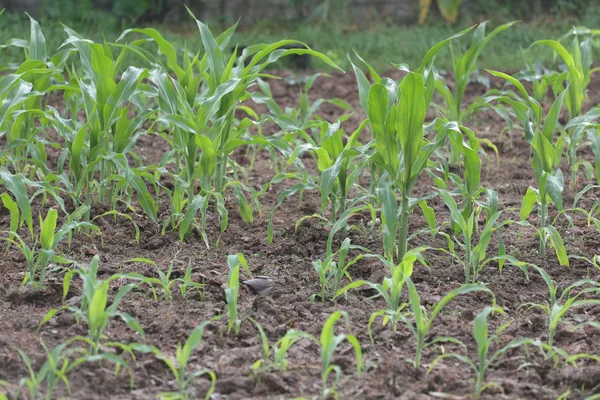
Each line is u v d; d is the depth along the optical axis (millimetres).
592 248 8531
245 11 24375
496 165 12117
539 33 22297
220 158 9203
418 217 9523
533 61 19141
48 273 7441
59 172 8742
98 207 9250
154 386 5711
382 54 20062
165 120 8008
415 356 6164
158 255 8227
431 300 7141
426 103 8086
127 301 6996
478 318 5586
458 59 11680
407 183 7707
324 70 18484
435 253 8406
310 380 5812
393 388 5664
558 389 5809
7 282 7324
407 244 8594
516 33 22172
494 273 7852
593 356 5785
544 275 6836
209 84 9000
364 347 6254
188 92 9250
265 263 8062
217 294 7188
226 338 6430
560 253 7766
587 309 7078
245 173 10734
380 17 25016
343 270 7281
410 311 6949
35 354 5969
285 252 8367
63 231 7258
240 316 6770
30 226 7578
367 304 7113
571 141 8734
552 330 6164
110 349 6117
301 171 11586
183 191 8992
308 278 7672
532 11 25578
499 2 25922
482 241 7406
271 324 6664
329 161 8398
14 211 7664
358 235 8805
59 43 18906
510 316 6980
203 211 8477
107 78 8398
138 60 18312
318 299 7250
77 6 21641
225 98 8844
